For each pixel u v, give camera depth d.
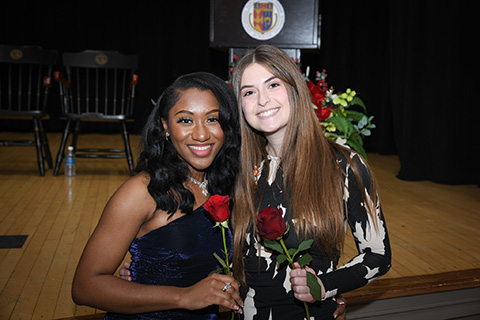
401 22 4.87
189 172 1.27
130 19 7.87
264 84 1.27
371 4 6.90
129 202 1.15
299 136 1.26
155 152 1.23
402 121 4.87
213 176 1.29
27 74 7.80
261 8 3.10
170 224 1.21
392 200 3.84
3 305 1.92
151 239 1.21
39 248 2.59
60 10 7.72
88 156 4.57
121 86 8.03
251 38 3.13
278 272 1.26
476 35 4.36
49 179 4.43
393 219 3.26
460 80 4.42
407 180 4.71
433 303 2.17
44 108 4.58
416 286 2.15
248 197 1.30
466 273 2.30
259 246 1.26
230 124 1.28
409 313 2.15
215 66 7.96
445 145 4.50
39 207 3.44
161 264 1.21
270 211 1.10
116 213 1.14
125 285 1.11
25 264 2.36
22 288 2.08
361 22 6.99
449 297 2.20
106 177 4.57
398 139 4.91
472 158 4.50
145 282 1.21
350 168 1.23
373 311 2.12
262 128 1.28
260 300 1.27
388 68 6.55
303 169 1.24
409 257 2.52
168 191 1.19
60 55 7.82
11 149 6.25
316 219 1.21
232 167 1.31
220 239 1.28
